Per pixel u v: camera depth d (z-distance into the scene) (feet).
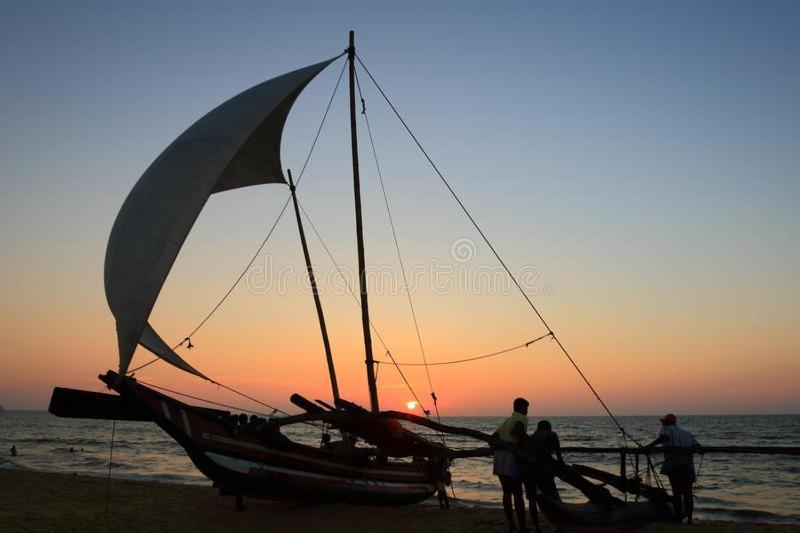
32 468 105.29
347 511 43.27
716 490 87.45
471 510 45.85
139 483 63.26
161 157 40.34
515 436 32.27
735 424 417.08
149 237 35.14
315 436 260.62
